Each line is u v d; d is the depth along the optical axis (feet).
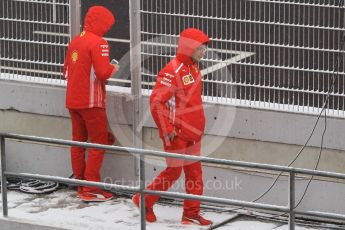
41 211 99.96
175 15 101.30
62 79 106.73
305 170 84.12
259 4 98.37
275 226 96.73
